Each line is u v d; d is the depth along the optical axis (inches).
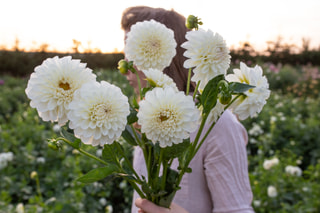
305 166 193.0
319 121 223.1
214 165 41.0
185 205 42.3
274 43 598.9
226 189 40.3
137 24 33.3
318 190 124.5
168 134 28.1
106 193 136.8
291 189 131.0
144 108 28.1
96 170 29.7
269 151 186.7
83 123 27.5
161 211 33.4
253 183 134.9
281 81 400.8
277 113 245.3
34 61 404.8
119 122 28.2
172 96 28.3
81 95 27.5
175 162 43.4
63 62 28.5
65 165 150.7
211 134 41.8
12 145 171.0
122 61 32.9
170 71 47.1
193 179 42.4
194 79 30.8
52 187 142.1
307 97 332.5
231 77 31.5
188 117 28.2
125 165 33.1
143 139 32.6
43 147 166.7
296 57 595.5
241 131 43.5
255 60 464.8
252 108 30.0
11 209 113.9
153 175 32.5
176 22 46.9
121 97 28.2
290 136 206.2
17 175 149.4
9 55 476.1
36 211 113.3
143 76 46.9
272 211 125.2
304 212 116.0
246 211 39.8
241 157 41.5
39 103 27.9
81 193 126.0
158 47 32.7
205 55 29.9
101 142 28.2
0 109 284.7
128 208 141.1
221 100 28.5
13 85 394.0
